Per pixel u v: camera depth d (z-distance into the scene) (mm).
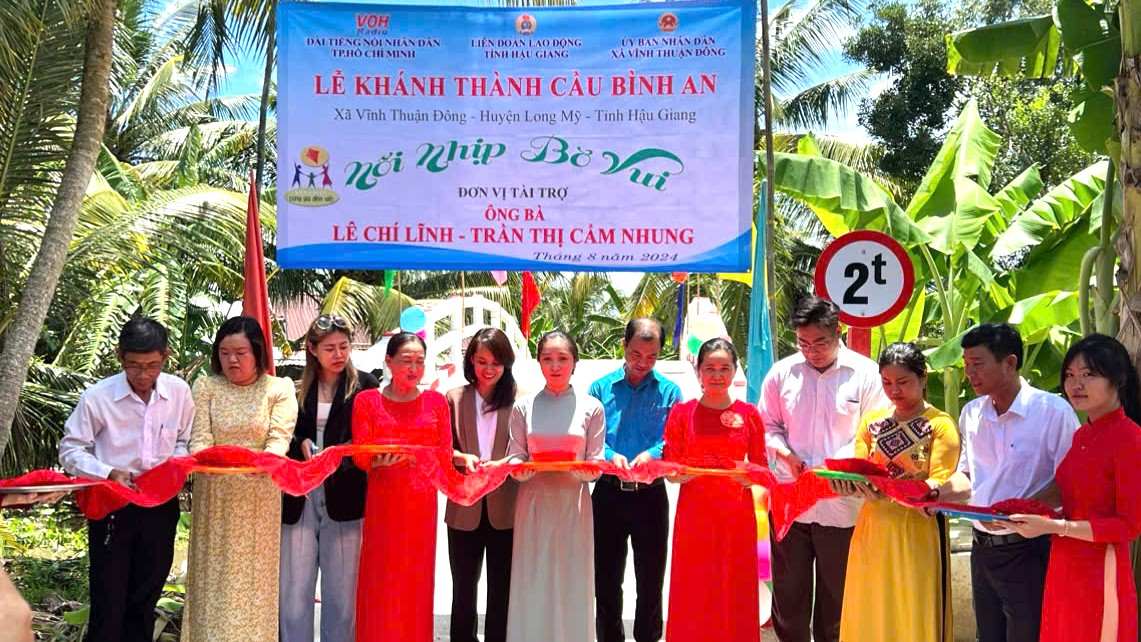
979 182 8891
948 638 4520
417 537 4922
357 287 16078
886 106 18031
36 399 8438
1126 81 4902
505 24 6121
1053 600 4051
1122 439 3867
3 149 6980
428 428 4957
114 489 4488
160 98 17844
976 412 4512
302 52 6156
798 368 5230
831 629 5105
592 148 6125
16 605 1164
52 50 6816
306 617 5137
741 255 6066
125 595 4812
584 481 5020
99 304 10297
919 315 8742
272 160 18141
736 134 6047
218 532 4785
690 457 4906
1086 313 5727
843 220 8344
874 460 4594
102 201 8820
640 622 5371
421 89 6160
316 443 5160
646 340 5379
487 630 5270
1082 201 8305
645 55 6082
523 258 6176
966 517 4117
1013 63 6637
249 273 6148
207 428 4883
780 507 4652
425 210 6191
